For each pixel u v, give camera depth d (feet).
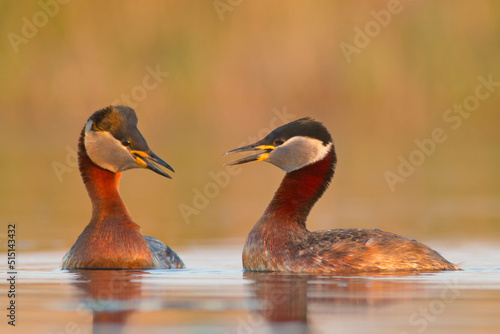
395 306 27.09
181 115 96.37
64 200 69.46
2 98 94.84
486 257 42.14
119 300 28.22
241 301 27.89
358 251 36.14
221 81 97.30
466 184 80.28
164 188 77.71
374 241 36.55
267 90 97.66
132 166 37.83
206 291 30.07
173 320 24.99
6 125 94.99
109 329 23.86
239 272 36.40
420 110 101.30
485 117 107.65
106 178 37.76
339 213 61.72
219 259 42.27
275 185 83.71
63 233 51.31
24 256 42.60
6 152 95.76
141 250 37.35
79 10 95.35
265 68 97.71
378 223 55.98
